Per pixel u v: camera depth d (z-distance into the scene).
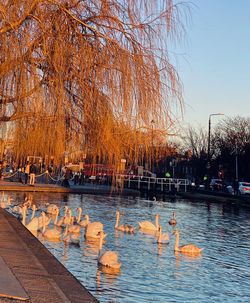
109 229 20.77
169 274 12.79
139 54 7.91
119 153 8.12
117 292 10.64
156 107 7.95
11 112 7.96
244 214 31.58
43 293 6.55
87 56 7.77
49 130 8.11
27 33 7.44
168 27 8.15
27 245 11.08
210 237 20.50
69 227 18.22
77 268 12.68
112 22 7.84
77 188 42.47
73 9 7.71
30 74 7.63
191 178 72.31
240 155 63.50
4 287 6.59
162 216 28.61
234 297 11.01
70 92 7.98
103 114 7.96
